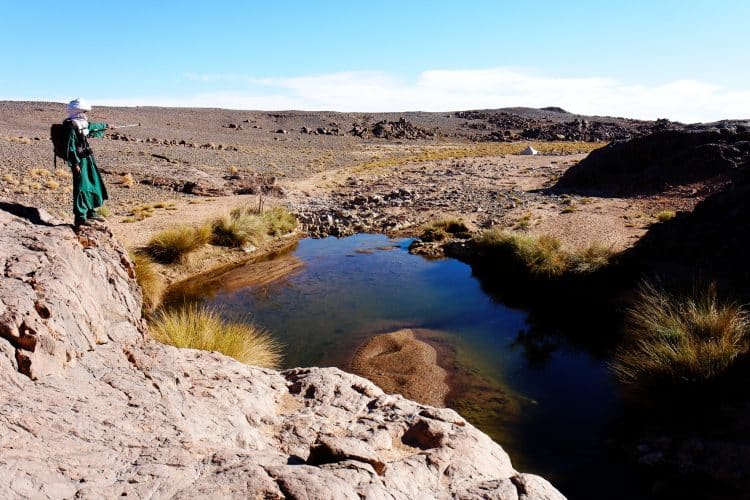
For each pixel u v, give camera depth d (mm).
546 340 10781
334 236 21438
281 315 12383
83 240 5855
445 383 9016
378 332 11312
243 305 13047
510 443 7266
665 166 28078
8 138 42750
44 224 6008
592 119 123125
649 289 10953
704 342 7426
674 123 88250
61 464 2938
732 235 11594
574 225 18953
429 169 42688
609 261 12984
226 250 17297
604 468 6605
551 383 8969
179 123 89062
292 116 109625
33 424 3178
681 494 5934
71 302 4477
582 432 7438
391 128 92812
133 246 15797
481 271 15859
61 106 90875
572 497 6121
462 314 12391
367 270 16219
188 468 3236
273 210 22250
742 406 6664
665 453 6531
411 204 26844
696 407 6996
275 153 55000
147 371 4707
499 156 53875
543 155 54906
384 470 3674
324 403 5496
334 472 3330
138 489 2914
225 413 4574
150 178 29297
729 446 6250
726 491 5805
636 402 7730
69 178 26562
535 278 13844
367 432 4738
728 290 9844
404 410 5410
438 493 3783
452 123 112938
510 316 12219
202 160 41469
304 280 15188
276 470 3209
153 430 3662
